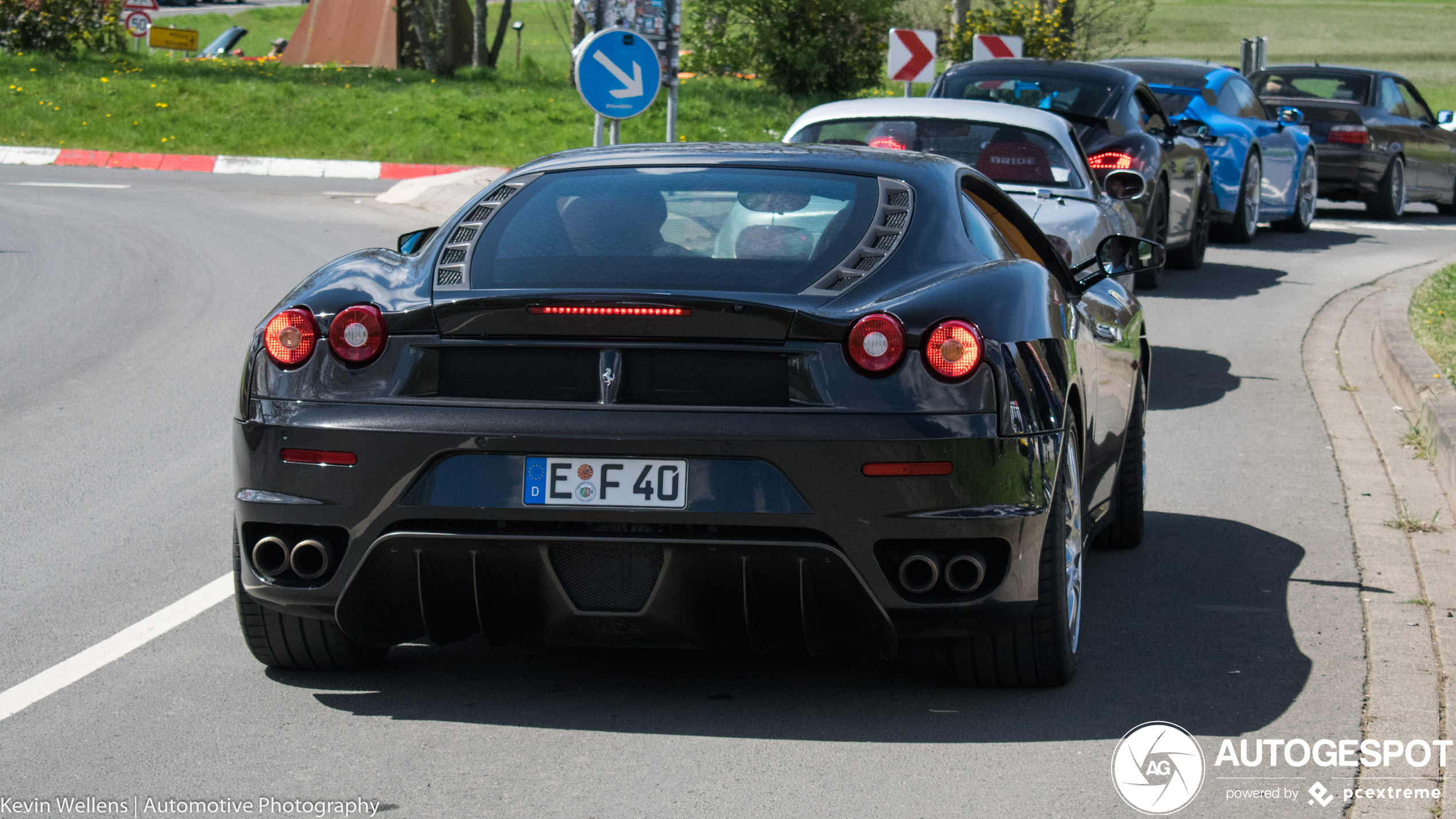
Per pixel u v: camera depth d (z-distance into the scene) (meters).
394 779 4.77
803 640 5.87
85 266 17.12
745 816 4.48
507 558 4.97
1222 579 7.12
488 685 5.67
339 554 5.11
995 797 4.63
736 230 5.38
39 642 6.15
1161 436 10.39
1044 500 5.05
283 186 25.88
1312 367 12.91
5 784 4.72
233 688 5.63
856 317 4.88
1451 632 6.25
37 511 8.28
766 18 37.00
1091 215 11.06
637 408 4.89
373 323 5.07
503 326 4.96
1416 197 26.81
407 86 35.41
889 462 4.82
